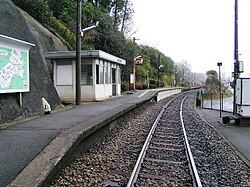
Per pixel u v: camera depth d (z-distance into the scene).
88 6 40.56
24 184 4.72
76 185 5.80
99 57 20.50
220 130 13.29
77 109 14.48
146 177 6.49
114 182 6.15
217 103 36.16
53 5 37.88
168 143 10.41
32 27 25.75
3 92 10.20
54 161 5.84
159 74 73.06
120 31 48.72
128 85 40.69
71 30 36.72
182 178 6.57
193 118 17.86
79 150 7.88
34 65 15.34
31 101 13.06
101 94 21.94
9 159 6.03
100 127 9.84
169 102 31.12
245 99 14.12
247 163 7.97
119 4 52.22
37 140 7.55
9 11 15.55
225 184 6.39
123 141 10.41
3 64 10.16
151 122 15.42
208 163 8.03
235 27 16.81
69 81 20.92
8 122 10.50
